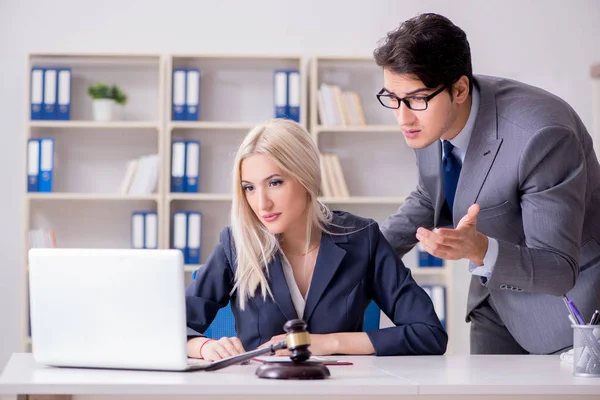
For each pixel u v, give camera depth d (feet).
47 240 14.34
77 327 4.94
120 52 14.37
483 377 4.69
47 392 4.25
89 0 15.08
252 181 6.07
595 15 15.49
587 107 15.47
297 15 15.34
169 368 4.84
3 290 14.80
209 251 15.15
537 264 5.82
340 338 5.99
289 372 4.49
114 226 15.11
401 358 5.83
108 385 4.25
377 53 6.24
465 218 5.55
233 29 15.28
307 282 6.44
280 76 14.52
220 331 7.00
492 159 6.54
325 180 14.64
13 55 14.90
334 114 14.67
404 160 15.40
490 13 15.44
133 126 14.32
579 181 6.21
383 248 6.59
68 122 14.24
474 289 7.91
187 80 14.56
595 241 6.87
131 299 4.83
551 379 4.65
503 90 6.72
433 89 6.13
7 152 14.87
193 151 14.52
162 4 15.19
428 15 6.25
